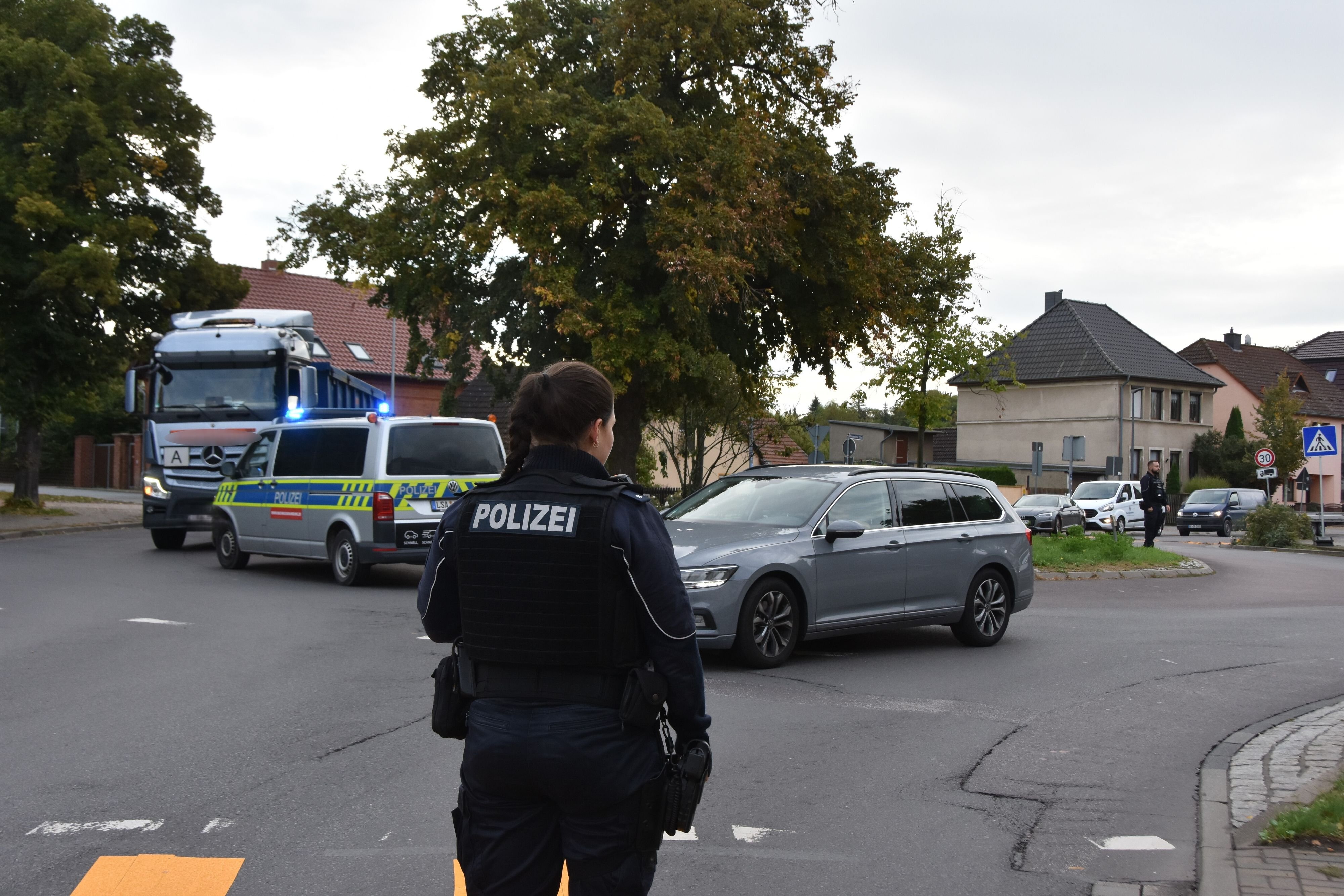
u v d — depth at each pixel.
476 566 2.74
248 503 15.84
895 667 9.43
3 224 24.91
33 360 26.14
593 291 24.11
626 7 23.39
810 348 27.80
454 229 25.02
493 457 14.72
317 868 4.51
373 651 9.58
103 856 4.62
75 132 25.47
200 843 4.81
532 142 23.33
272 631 10.62
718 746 6.61
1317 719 7.42
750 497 10.17
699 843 4.93
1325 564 23.64
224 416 19.06
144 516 19.12
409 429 14.22
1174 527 52.75
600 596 2.65
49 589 13.77
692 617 2.74
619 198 23.69
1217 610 14.20
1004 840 5.02
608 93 24.94
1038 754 6.56
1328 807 5.01
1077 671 9.35
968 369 32.12
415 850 4.73
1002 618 10.82
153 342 20.95
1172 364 62.22
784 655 9.22
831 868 4.64
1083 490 38.38
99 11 26.91
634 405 26.58
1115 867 4.68
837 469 10.45
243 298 29.72
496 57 25.19
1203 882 4.37
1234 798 5.58
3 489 42.53
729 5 23.41
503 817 2.74
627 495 2.72
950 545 10.38
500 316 25.56
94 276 24.20
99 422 51.94
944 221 30.48
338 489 14.38
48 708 7.38
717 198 22.66
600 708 2.67
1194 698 8.27
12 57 24.58
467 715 2.82
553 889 2.76
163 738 6.60
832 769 6.16
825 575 9.45
